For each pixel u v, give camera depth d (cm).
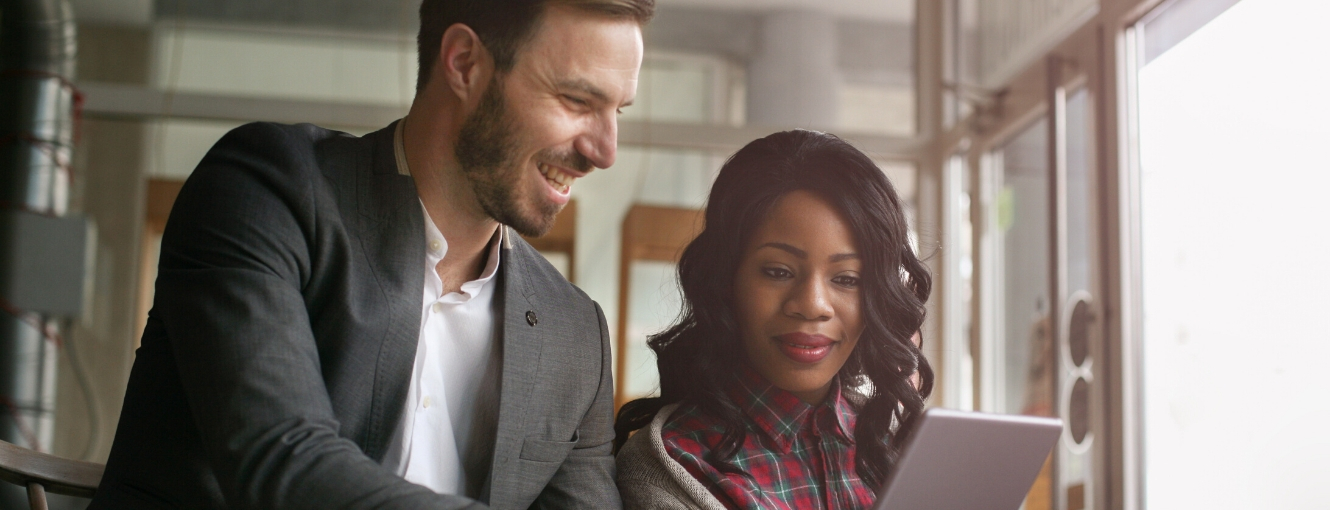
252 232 107
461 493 126
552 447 128
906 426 138
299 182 112
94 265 416
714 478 124
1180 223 285
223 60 437
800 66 454
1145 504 295
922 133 449
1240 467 257
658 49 451
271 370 99
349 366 112
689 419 131
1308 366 235
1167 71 294
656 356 140
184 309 103
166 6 438
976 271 403
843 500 130
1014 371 368
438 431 124
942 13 450
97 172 423
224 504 110
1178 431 283
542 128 112
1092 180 319
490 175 115
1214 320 269
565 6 111
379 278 116
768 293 129
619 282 427
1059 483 322
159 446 112
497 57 112
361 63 442
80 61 430
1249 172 257
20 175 398
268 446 97
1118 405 298
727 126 443
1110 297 306
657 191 436
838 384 133
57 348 406
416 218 119
